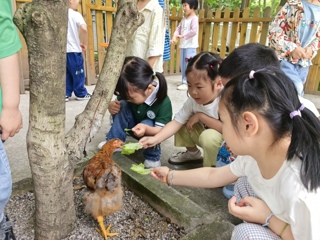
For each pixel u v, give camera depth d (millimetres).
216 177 1519
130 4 1414
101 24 5160
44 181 1373
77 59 4246
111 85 1514
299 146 957
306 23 2719
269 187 1162
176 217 1660
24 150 2707
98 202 1502
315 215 979
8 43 1158
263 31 5348
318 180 958
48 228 1470
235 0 12859
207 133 2234
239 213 1225
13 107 1222
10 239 1327
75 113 3848
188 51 5285
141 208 1822
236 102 1010
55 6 1125
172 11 6168
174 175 1593
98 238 1563
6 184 1169
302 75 2904
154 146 2336
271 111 967
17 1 4105
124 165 2100
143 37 2955
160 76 2332
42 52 1168
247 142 1044
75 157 1480
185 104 2383
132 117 2547
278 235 1188
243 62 1575
